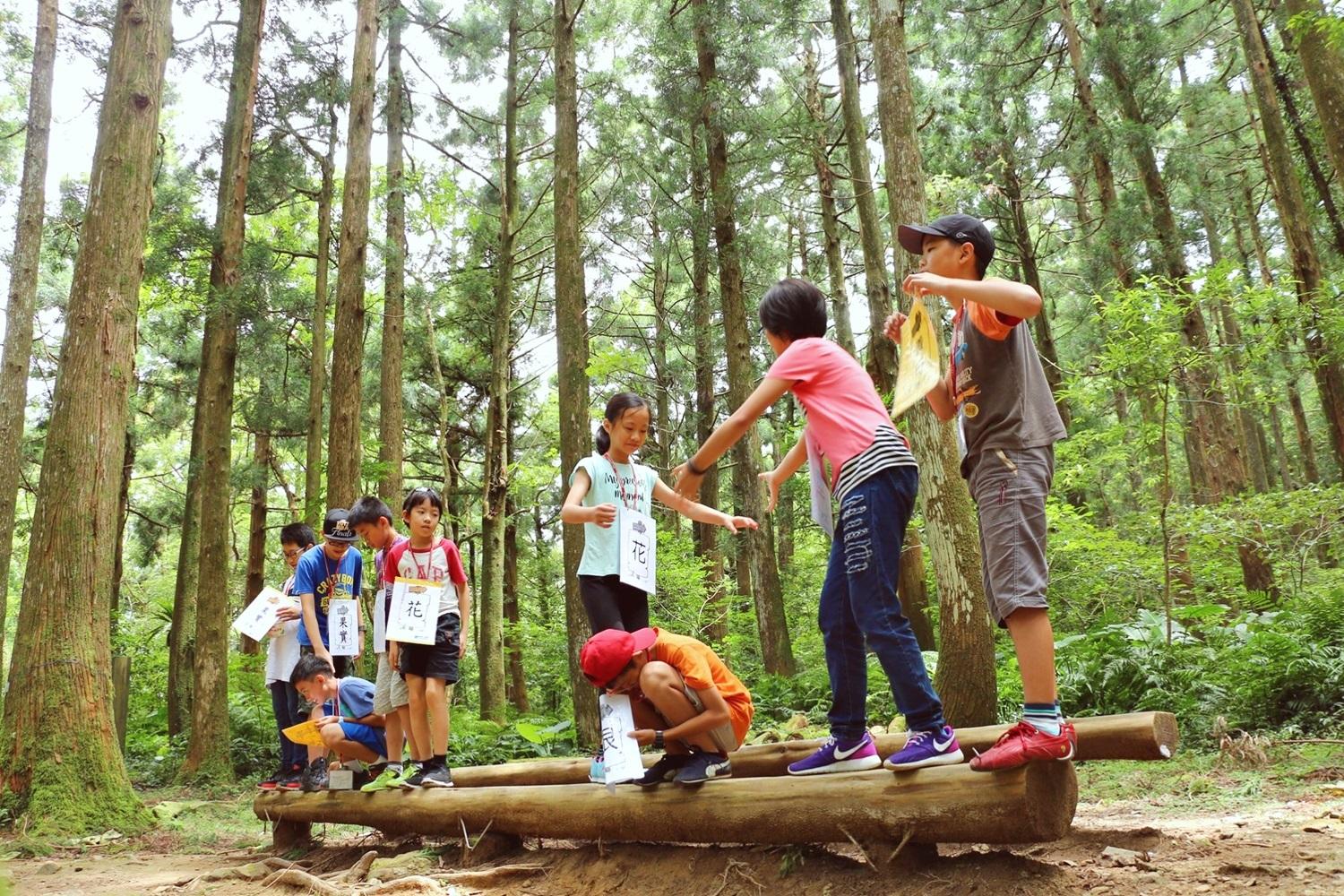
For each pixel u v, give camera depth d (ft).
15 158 52.06
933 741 10.14
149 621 66.95
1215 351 30.58
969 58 54.70
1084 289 57.06
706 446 10.94
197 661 33.94
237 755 36.45
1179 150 53.78
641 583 13.50
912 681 10.12
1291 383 55.36
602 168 58.03
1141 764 20.36
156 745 40.65
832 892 10.48
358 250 38.96
